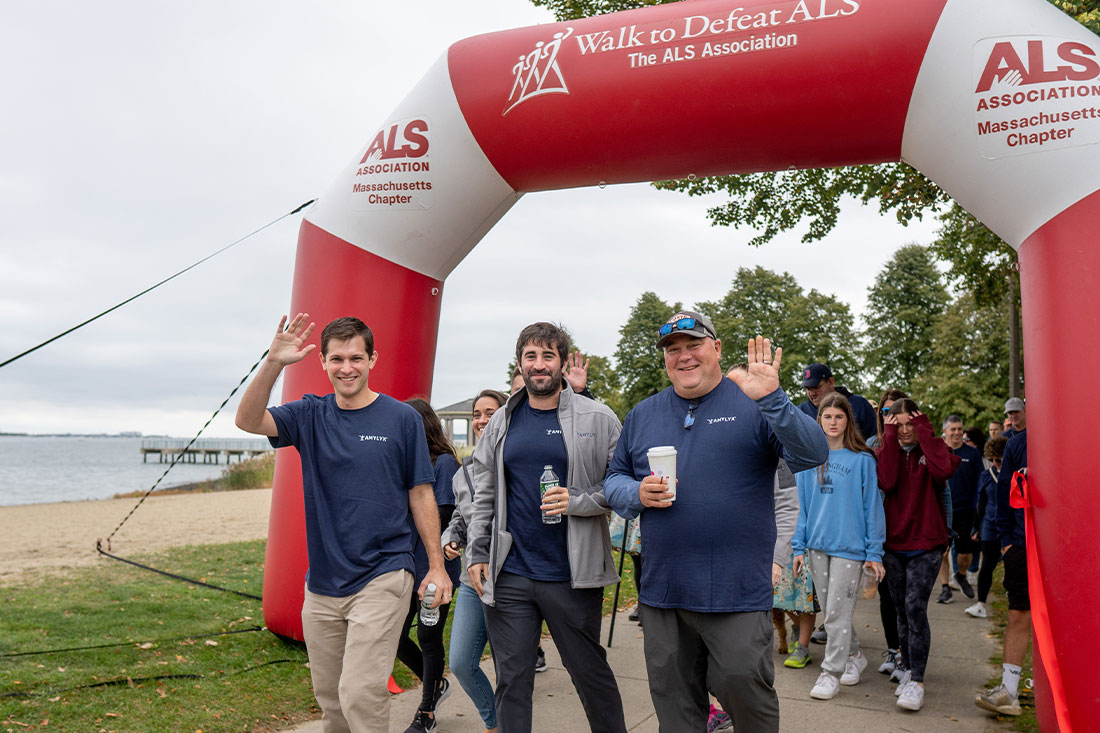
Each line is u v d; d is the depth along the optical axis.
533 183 5.86
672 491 3.22
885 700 5.19
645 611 3.38
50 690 4.82
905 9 4.69
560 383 3.96
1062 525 4.04
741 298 50.66
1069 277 4.14
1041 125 4.31
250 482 31.97
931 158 4.85
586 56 5.34
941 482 5.22
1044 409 4.20
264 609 6.13
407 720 4.79
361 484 3.46
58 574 9.19
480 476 3.99
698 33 5.08
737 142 5.17
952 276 17.27
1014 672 4.82
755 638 3.17
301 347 3.48
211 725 4.45
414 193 5.86
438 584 3.58
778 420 3.05
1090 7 7.39
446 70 5.78
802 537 5.48
